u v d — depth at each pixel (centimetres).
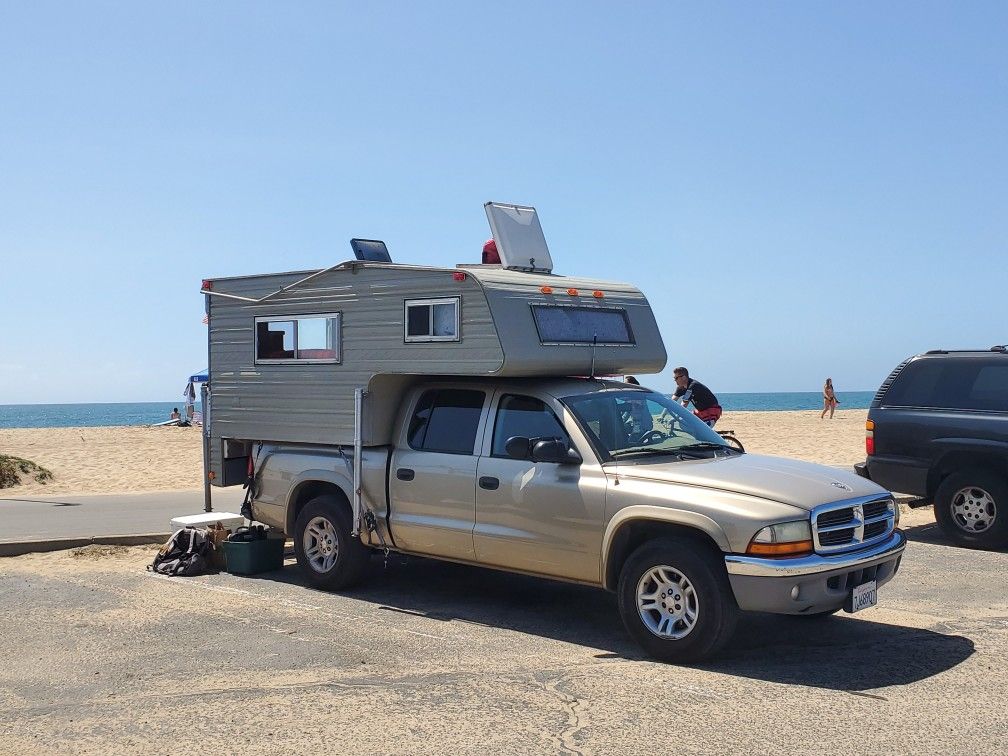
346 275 838
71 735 498
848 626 709
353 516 814
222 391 955
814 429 3116
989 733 488
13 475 1675
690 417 778
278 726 505
